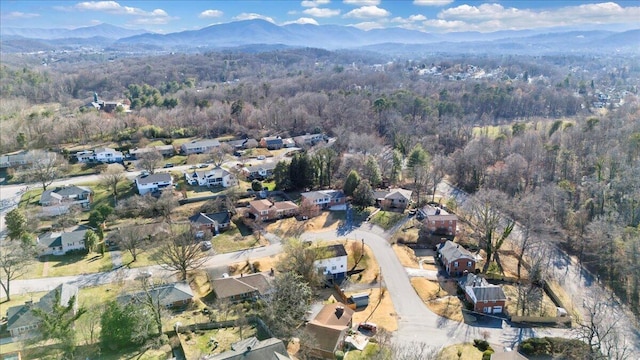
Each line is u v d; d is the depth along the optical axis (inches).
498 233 3550.7
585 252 3272.6
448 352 2204.7
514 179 4318.4
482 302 2566.4
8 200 4079.7
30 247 2910.9
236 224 3777.1
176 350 2097.7
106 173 4372.5
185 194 4158.5
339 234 3609.7
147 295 2260.1
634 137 4256.9
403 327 2429.9
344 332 2242.9
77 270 2955.2
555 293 2780.5
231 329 2273.6
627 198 3555.6
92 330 2096.5
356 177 4259.4
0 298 2568.9
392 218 3882.9
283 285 2402.8
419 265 3166.8
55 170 4522.6
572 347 2192.4
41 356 1972.2
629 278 2908.5
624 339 2367.1
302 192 4461.1
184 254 2824.8
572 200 3917.3
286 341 2193.7
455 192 4574.3
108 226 3607.3
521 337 2362.2
